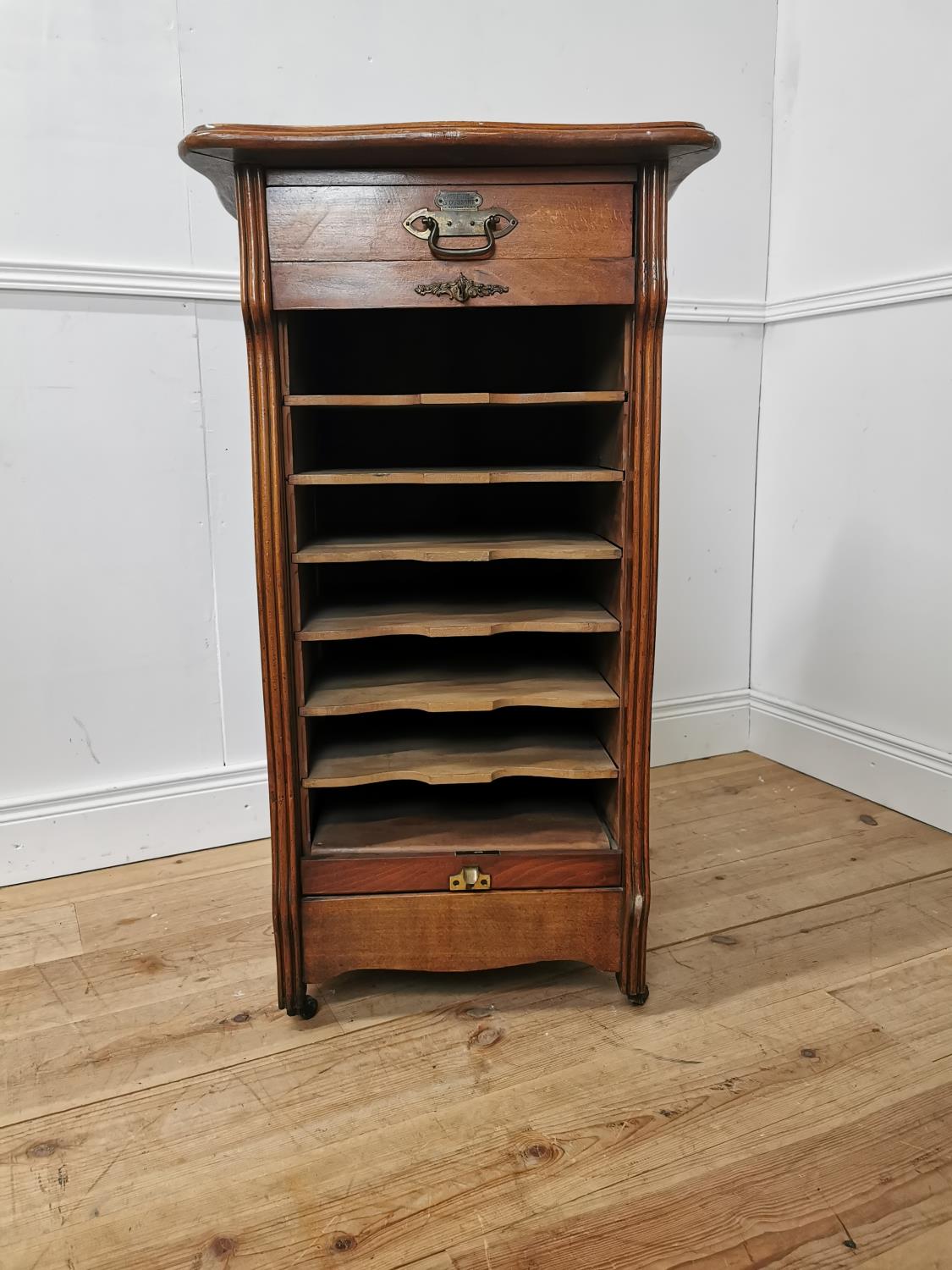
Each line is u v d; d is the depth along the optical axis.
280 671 1.17
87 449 1.60
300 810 1.22
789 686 2.18
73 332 1.56
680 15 1.91
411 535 1.38
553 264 1.09
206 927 1.51
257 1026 1.25
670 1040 1.20
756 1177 0.97
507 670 1.39
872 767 1.96
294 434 1.16
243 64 1.60
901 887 1.59
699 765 2.22
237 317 1.68
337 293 1.08
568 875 1.24
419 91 1.73
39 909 1.57
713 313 2.05
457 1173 0.98
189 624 1.73
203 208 1.62
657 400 1.12
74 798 1.69
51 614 1.62
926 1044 1.18
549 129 1.01
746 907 1.54
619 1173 0.98
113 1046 1.21
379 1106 1.09
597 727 1.39
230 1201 0.95
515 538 1.33
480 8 1.75
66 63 1.50
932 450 1.75
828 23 1.88
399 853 1.24
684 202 1.98
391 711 1.53
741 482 2.19
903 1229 0.90
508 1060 1.17
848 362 1.92
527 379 1.63
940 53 1.65
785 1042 1.19
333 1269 0.87
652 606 1.17
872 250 1.83
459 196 1.07
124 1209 0.94
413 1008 1.28
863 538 1.93
